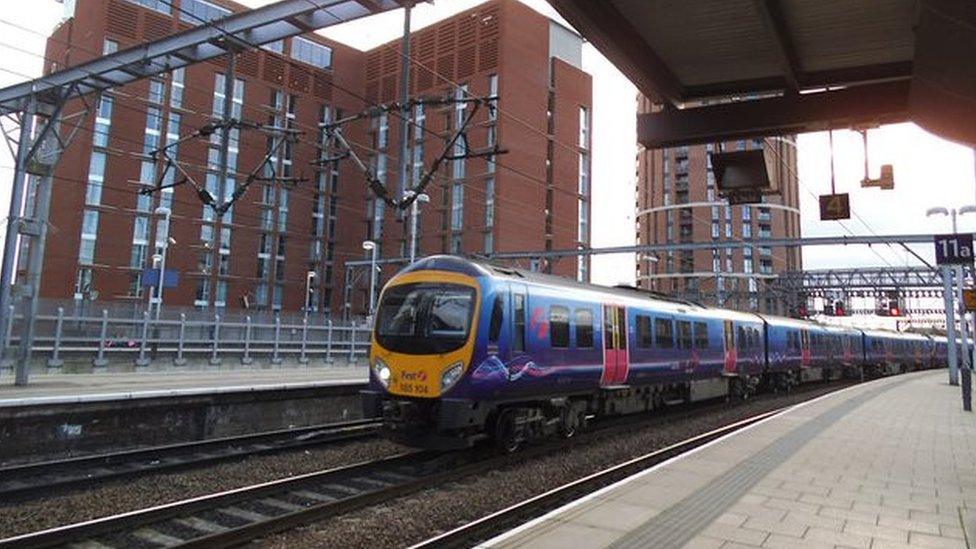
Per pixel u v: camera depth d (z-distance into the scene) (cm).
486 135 6512
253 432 1501
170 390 1391
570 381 1409
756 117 1038
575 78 7362
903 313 6138
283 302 7131
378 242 7431
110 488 990
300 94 7294
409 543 755
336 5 1514
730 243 4428
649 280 11594
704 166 11381
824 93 1009
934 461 1124
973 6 584
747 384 2552
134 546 742
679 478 935
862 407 2022
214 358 2761
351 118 1792
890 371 5003
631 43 903
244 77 6869
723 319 2303
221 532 725
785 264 11331
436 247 6794
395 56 7488
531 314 1299
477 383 1159
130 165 6050
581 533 668
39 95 1961
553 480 1097
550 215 6931
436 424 1170
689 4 812
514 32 6619
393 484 1053
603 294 1590
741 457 1109
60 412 1177
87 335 2380
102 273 5888
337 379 2244
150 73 1836
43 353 2236
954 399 2403
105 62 1831
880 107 986
